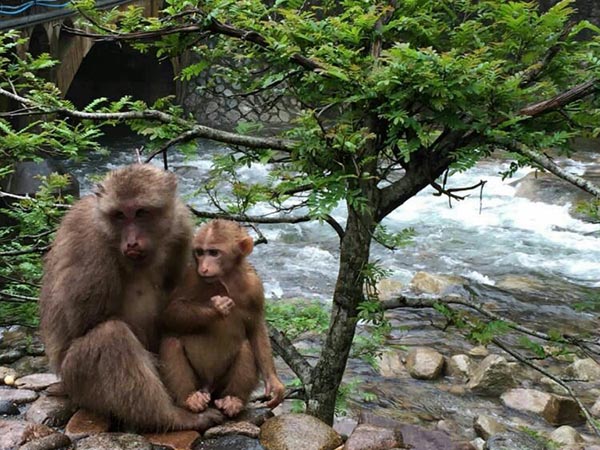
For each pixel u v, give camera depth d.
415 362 4.64
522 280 6.41
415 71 2.29
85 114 2.75
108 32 2.72
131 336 2.06
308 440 2.09
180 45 2.75
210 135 2.67
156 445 2.06
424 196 9.07
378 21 2.65
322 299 5.87
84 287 2.03
